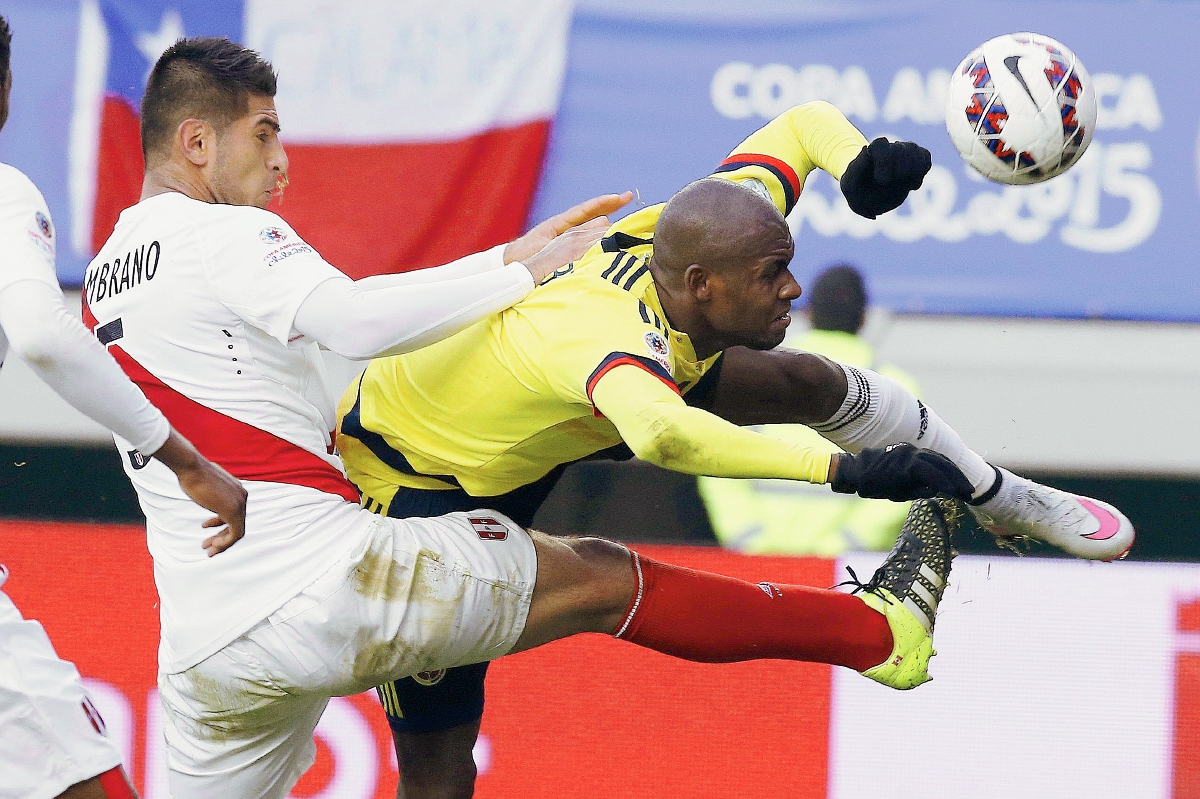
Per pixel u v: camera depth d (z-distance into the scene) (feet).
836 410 31.53
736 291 25.14
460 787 31.68
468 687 30.76
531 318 25.76
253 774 28.71
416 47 55.36
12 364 54.39
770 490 51.13
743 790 45.16
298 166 55.42
